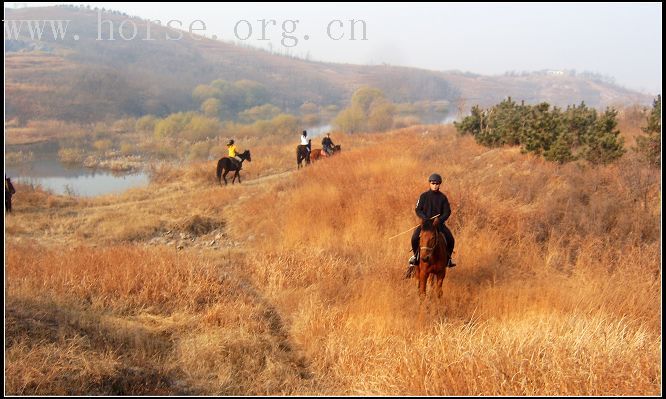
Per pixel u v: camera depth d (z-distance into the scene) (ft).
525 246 36.78
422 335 23.15
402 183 48.83
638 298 27.78
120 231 49.78
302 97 457.68
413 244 29.58
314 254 36.86
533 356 19.81
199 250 45.14
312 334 25.02
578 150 57.11
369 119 213.05
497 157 59.62
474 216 40.16
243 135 189.78
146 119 222.28
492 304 26.81
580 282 31.12
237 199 59.47
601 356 19.84
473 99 533.14
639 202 41.55
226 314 27.43
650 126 51.90
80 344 21.77
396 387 19.21
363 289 29.09
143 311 28.19
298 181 60.95
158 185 77.05
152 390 19.90
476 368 19.51
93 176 118.52
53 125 215.92
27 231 51.78
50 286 30.19
